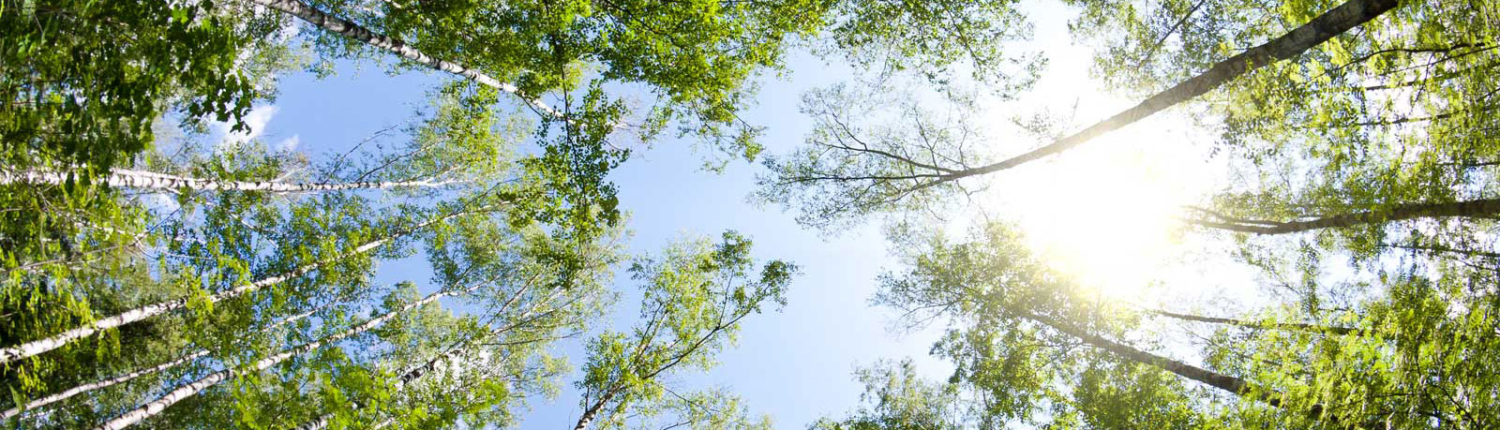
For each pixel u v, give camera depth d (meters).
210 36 3.46
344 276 8.70
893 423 13.38
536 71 8.85
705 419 12.82
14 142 3.16
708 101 9.06
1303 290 10.79
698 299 12.03
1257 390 6.08
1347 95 5.80
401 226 13.57
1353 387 5.05
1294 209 9.97
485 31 8.74
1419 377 4.70
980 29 9.59
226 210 8.70
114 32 3.24
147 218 4.64
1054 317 11.95
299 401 4.40
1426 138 5.09
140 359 9.90
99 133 3.25
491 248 15.73
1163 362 10.07
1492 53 4.30
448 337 13.64
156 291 8.74
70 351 5.16
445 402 4.83
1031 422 11.05
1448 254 5.66
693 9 7.66
